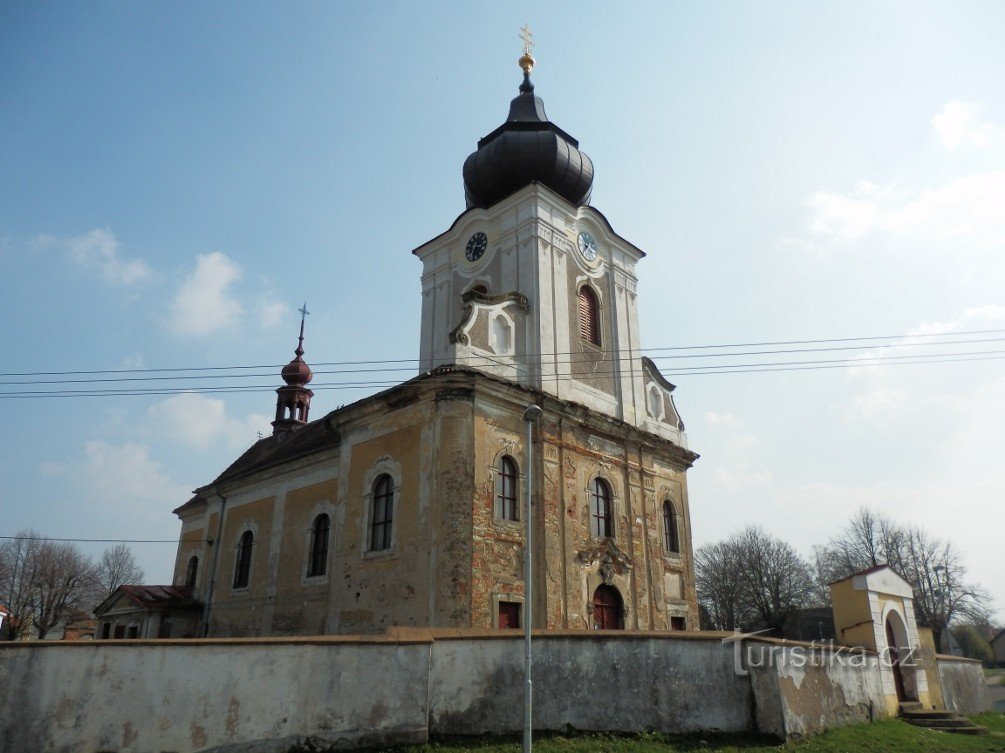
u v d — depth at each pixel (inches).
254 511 1301.7
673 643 653.3
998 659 3654.0
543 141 1175.0
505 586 842.8
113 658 481.4
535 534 903.7
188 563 1487.5
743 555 2992.1
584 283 1144.8
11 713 446.6
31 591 2878.9
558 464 966.4
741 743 612.4
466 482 841.5
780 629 2775.6
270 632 1129.4
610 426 1059.9
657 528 1100.5
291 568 1135.0
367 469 955.3
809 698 680.4
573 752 554.3
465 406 874.1
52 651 466.0
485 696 600.7
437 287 1203.2
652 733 614.2
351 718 544.7
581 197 1211.9
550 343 1031.0
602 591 977.5
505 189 1187.3
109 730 468.4
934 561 2539.4
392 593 856.3
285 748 516.4
